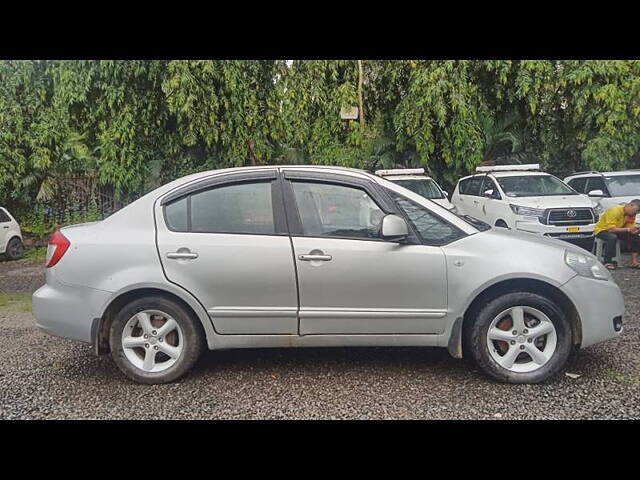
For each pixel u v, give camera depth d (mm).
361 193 4059
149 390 3914
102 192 12398
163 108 11039
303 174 4090
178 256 3891
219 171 4180
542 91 12047
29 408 3637
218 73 10398
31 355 4770
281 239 3938
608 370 4129
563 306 3924
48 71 11188
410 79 12188
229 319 3936
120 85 10492
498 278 3816
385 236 3787
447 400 3656
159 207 4055
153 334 3992
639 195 10227
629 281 7684
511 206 9852
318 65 11750
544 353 3893
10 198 12211
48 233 12367
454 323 3904
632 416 3389
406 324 3928
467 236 3994
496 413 3461
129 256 3916
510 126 13359
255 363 4438
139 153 10938
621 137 11953
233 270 3883
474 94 11945
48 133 11516
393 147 13281
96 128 11719
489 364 3895
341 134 12047
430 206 4086
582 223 9414
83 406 3660
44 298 4000
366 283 3883
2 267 10555
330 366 4344
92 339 3949
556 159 13766
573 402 3592
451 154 12273
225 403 3678
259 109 11031
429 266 3869
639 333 5066
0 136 11367
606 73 11336
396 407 3570
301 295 3908
